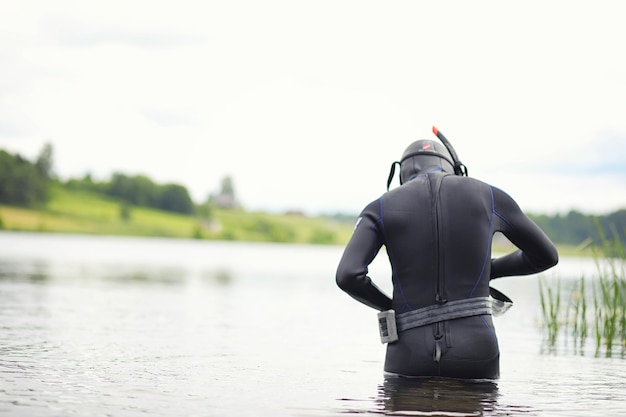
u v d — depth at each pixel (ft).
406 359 12.44
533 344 19.08
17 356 13.75
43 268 43.21
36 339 16.28
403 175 13.85
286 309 26.21
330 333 19.75
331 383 11.84
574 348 18.39
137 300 26.81
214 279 41.14
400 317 12.62
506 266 13.50
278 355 15.25
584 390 12.00
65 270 42.32
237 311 24.71
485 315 12.48
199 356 14.61
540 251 12.99
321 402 10.20
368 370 13.38
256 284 38.58
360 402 10.24
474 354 12.19
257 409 9.61
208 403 9.91
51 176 199.11
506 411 9.92
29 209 191.83
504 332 21.86
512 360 15.90
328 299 31.01
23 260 51.39
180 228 204.74
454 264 12.48
